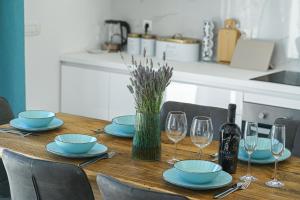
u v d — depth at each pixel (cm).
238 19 433
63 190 207
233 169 229
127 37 483
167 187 210
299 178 225
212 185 208
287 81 369
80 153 242
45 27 434
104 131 283
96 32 487
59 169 202
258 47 414
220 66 426
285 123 279
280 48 418
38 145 257
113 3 495
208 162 222
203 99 389
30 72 429
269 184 216
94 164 234
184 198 172
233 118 228
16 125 282
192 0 452
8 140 263
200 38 455
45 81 443
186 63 438
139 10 481
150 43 466
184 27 461
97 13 484
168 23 468
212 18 445
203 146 235
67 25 455
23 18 405
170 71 238
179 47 447
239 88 372
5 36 407
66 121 303
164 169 231
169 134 242
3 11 402
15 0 398
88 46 481
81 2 465
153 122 239
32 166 207
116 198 185
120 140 272
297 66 413
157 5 470
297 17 407
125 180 216
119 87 427
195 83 392
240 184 214
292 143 276
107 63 429
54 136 273
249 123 224
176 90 400
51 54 445
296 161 248
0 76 416
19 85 414
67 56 449
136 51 475
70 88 454
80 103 452
